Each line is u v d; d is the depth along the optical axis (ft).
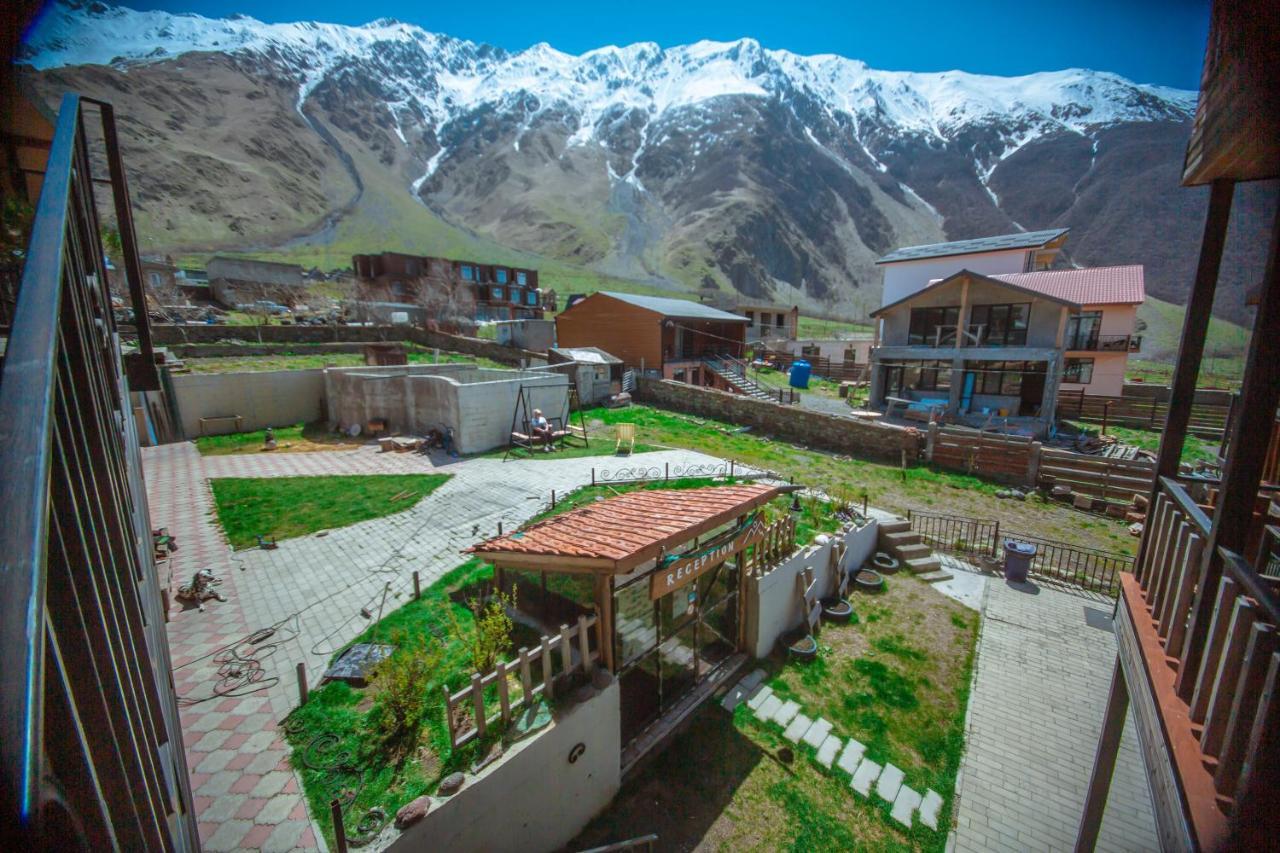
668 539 20.86
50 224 5.87
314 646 23.89
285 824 15.76
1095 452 67.05
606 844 19.33
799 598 31.58
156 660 10.33
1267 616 8.77
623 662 21.44
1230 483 10.53
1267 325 10.06
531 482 46.91
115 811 5.40
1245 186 13.16
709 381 108.99
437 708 19.33
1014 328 77.61
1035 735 24.91
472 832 16.22
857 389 108.58
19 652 2.59
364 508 40.32
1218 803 8.80
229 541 34.58
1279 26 7.74
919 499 51.13
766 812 20.83
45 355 4.27
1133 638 14.65
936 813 21.31
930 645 30.91
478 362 99.81
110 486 7.95
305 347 92.68
